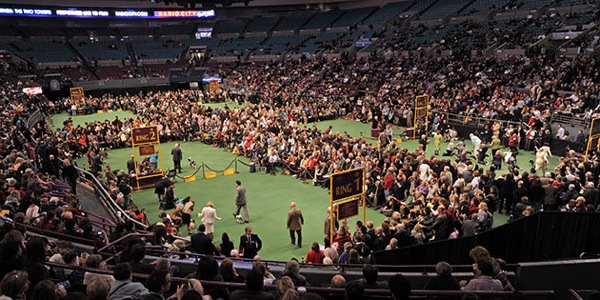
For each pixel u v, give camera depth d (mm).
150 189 23875
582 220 12242
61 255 7758
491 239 12102
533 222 12328
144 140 23828
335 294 7270
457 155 25922
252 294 5793
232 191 22922
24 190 13336
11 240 6309
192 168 27422
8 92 42000
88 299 4777
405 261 11672
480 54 45094
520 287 8648
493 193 16875
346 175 14531
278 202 21109
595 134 20844
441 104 34594
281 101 46156
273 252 15914
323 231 17656
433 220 13867
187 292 5027
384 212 18812
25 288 5082
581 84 32281
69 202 12922
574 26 41344
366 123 38656
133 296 5684
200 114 37844
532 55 40688
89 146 30812
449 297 6973
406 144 30734
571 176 16797
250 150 28609
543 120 27328
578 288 8742
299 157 25250
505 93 33688
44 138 26422
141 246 7418
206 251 11438
